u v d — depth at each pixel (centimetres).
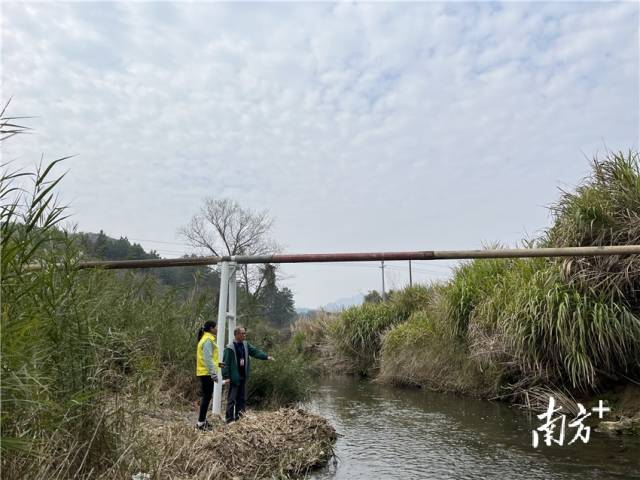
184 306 1128
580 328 783
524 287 908
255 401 1034
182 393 882
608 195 829
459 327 1116
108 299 554
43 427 345
